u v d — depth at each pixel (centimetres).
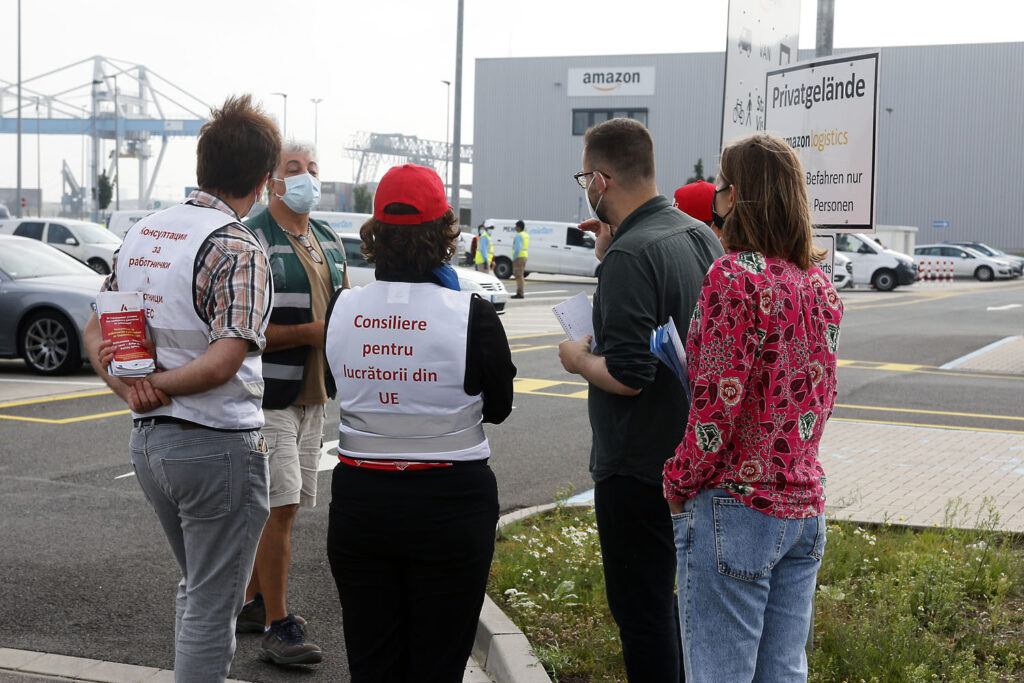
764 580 261
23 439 838
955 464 794
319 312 424
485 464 284
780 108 474
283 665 412
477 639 440
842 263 3372
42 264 1297
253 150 309
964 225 6009
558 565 502
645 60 6369
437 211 278
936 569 477
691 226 324
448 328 270
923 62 6022
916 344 1741
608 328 299
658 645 318
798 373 256
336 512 280
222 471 302
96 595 486
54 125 13262
